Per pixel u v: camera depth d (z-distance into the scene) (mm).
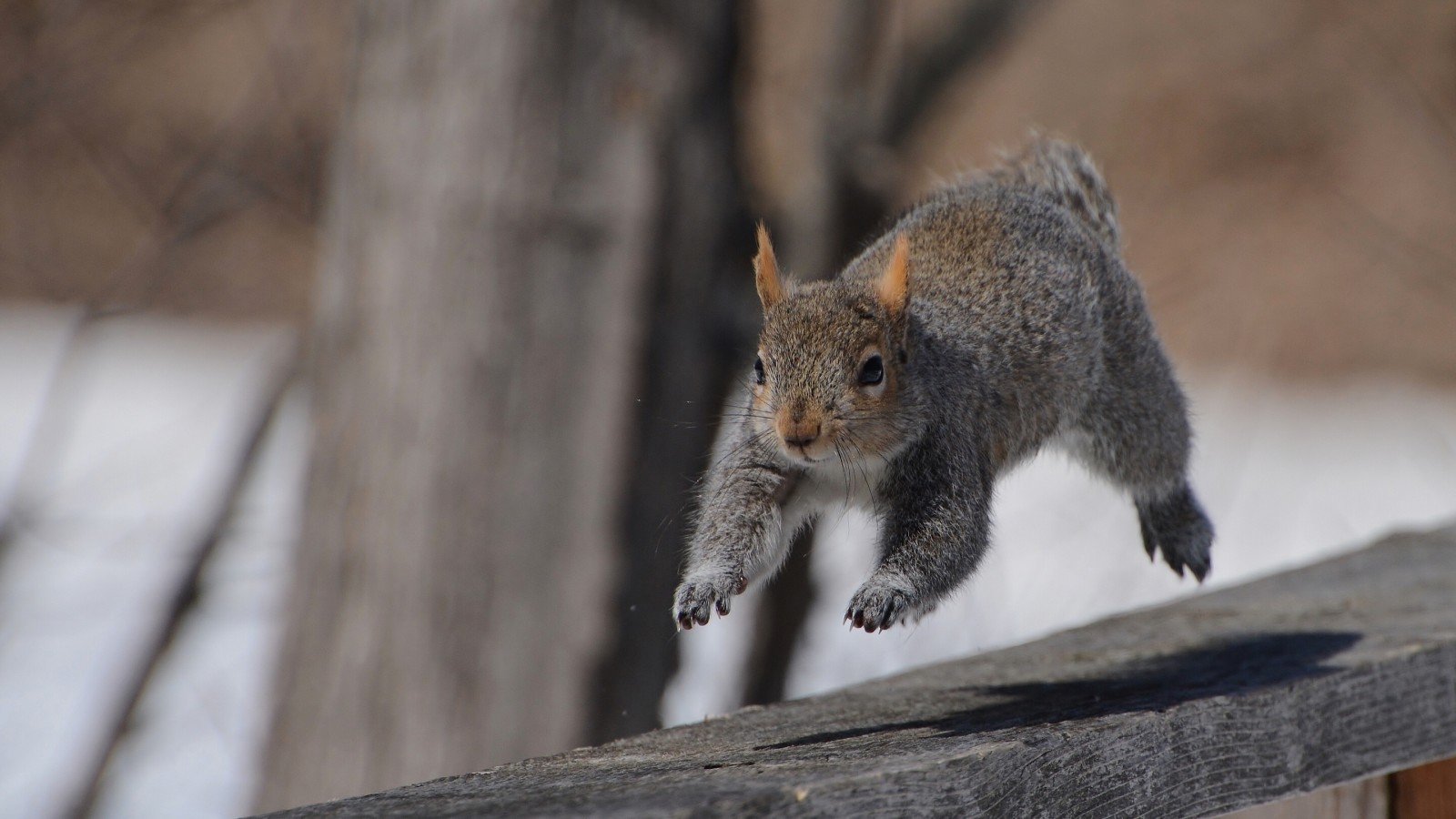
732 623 16234
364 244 11359
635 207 10930
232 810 14797
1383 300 26375
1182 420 8297
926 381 6785
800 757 4957
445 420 10977
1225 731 5719
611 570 11047
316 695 11461
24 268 23844
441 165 10961
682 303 11125
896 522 6770
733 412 7777
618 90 10891
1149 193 27750
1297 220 27703
